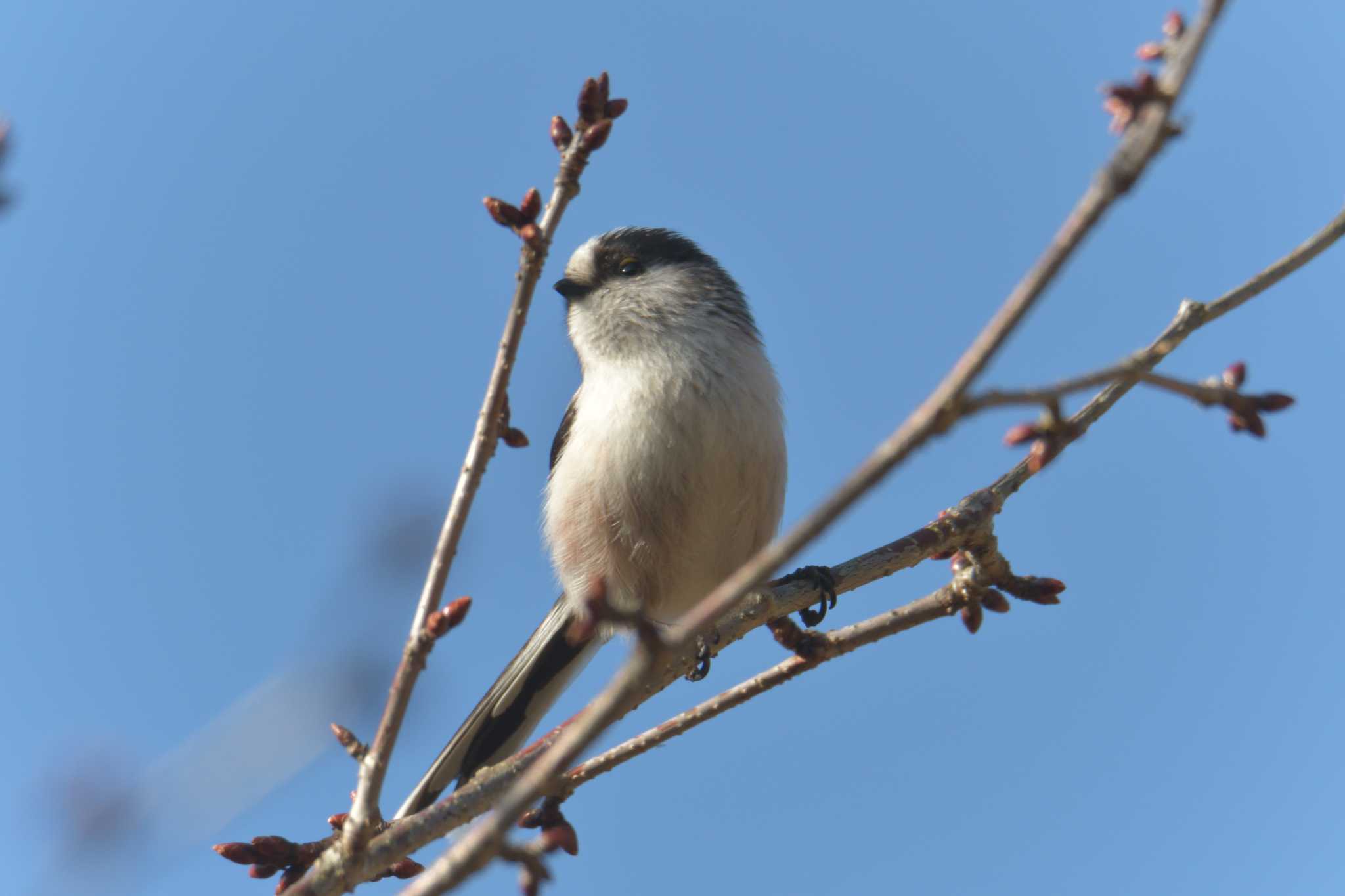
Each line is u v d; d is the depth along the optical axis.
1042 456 7.10
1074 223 3.82
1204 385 4.44
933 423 3.89
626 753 6.80
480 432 5.80
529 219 6.02
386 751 5.45
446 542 5.64
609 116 6.09
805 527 4.00
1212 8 3.82
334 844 5.76
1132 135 3.80
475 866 4.39
